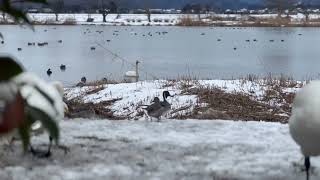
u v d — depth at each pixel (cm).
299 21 10612
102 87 1902
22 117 116
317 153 701
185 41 6431
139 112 1575
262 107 1593
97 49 5094
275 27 9744
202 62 3909
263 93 1723
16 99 115
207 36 7381
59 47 5275
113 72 3212
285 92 1731
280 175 779
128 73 2441
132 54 4562
